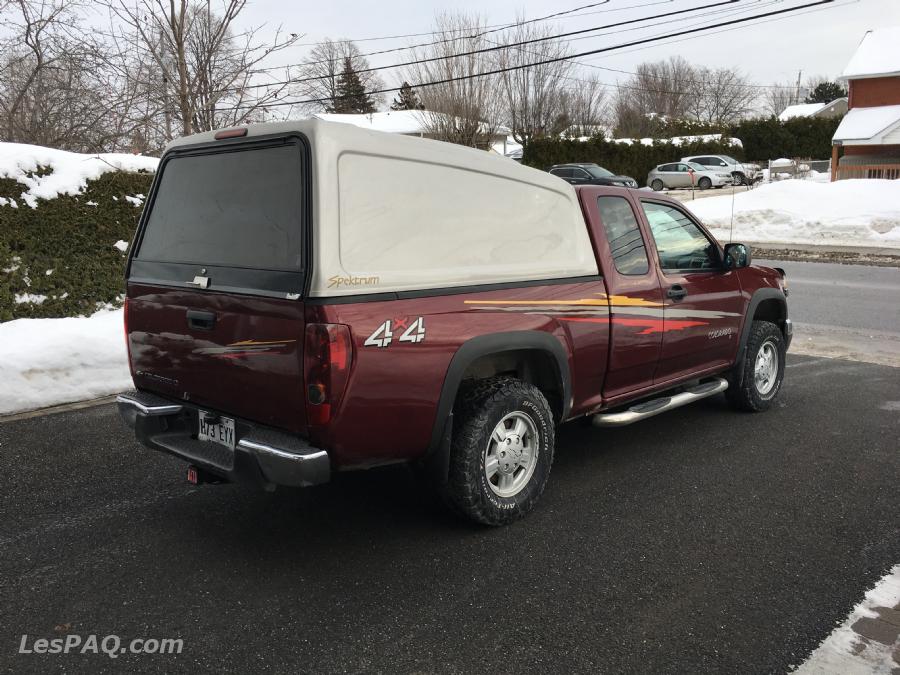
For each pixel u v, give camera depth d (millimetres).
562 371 3965
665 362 4801
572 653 2713
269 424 3172
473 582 3221
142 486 4312
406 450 3303
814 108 73188
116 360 6375
